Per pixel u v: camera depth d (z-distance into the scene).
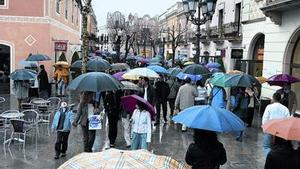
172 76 17.73
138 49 64.25
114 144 12.16
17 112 13.32
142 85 14.49
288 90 13.58
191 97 14.16
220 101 13.95
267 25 21.41
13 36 24.38
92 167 3.44
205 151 6.28
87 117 10.56
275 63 20.34
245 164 10.74
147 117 10.08
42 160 10.52
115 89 10.30
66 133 10.74
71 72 26.36
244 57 25.09
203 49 35.97
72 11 37.16
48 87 21.48
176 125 15.83
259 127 16.12
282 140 6.18
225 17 30.44
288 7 17.89
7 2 24.17
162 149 12.03
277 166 6.11
